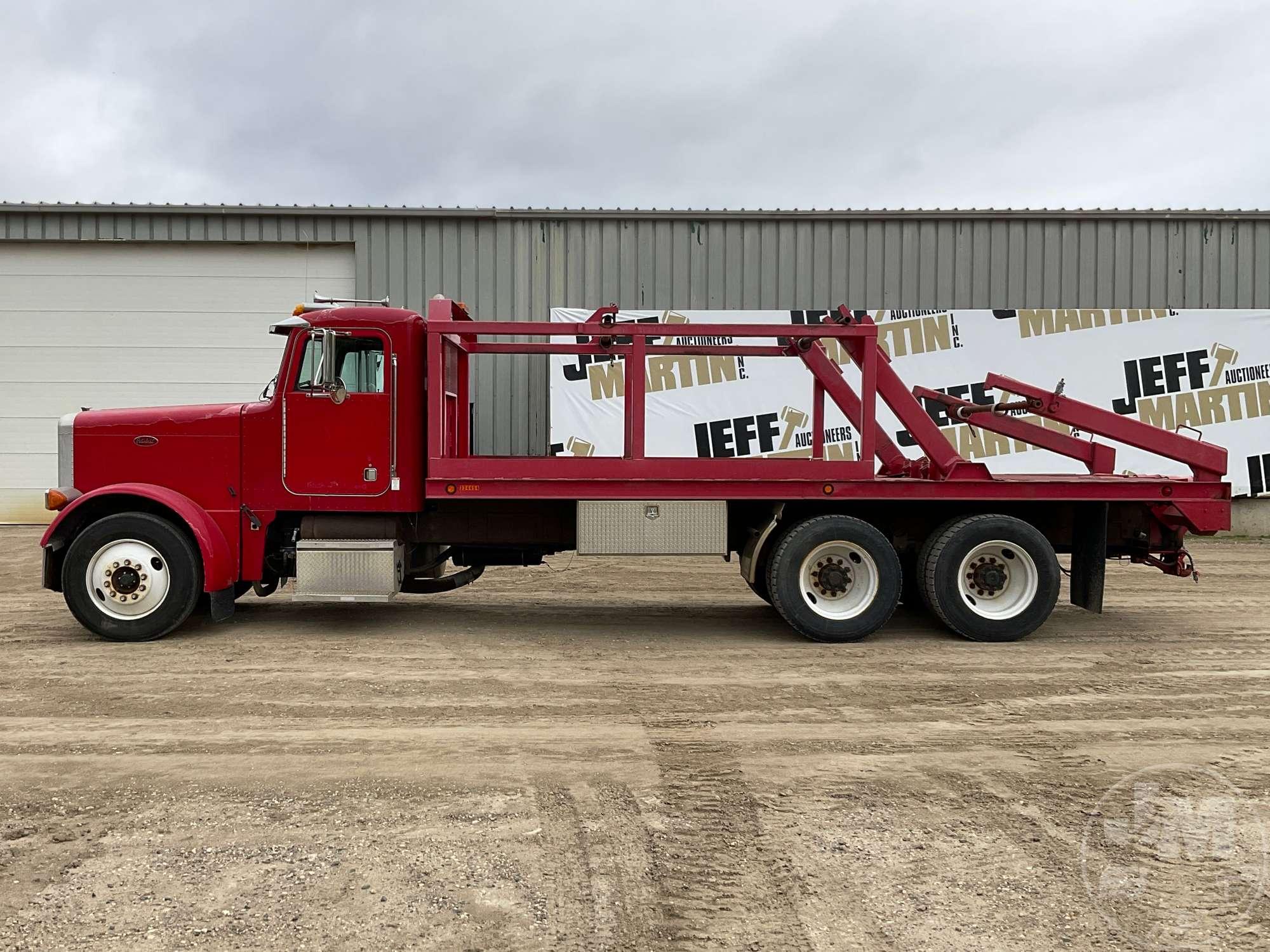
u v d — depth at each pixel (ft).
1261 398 40.75
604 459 20.76
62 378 42.68
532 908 8.80
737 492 20.76
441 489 20.52
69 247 42.34
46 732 13.89
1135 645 20.61
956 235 41.86
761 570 23.70
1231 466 40.75
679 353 22.26
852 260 41.86
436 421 20.49
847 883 9.36
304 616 23.49
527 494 20.62
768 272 41.86
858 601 20.86
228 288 42.68
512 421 41.73
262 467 20.83
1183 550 21.91
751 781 12.10
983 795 11.66
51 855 9.81
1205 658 19.40
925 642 20.93
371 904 8.83
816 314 41.27
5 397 42.57
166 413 21.07
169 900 8.87
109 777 12.07
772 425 40.47
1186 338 40.73
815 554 20.76
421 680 17.15
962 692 16.53
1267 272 42.22
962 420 24.13
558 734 13.98
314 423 20.72
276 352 42.88
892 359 40.96
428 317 21.02
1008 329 40.83
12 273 42.34
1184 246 42.04
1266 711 15.44
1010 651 20.02
